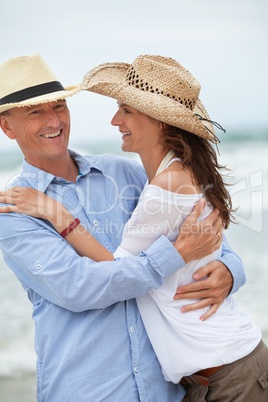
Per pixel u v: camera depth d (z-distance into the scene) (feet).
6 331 36.81
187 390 15.14
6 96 14.73
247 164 99.40
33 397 27.35
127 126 14.52
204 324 14.34
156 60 15.25
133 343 14.30
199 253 14.15
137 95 13.88
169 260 13.69
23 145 15.15
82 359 14.16
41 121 14.73
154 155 14.53
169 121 13.79
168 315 14.26
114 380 14.12
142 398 14.15
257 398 14.42
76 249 14.20
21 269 14.71
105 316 14.37
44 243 13.93
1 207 14.23
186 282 14.62
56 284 13.76
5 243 14.35
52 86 14.96
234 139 106.83
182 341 14.29
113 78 15.38
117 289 13.61
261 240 52.08
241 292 41.60
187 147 14.07
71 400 14.07
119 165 16.53
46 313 14.60
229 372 14.28
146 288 13.78
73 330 14.37
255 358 14.52
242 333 14.55
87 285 13.61
